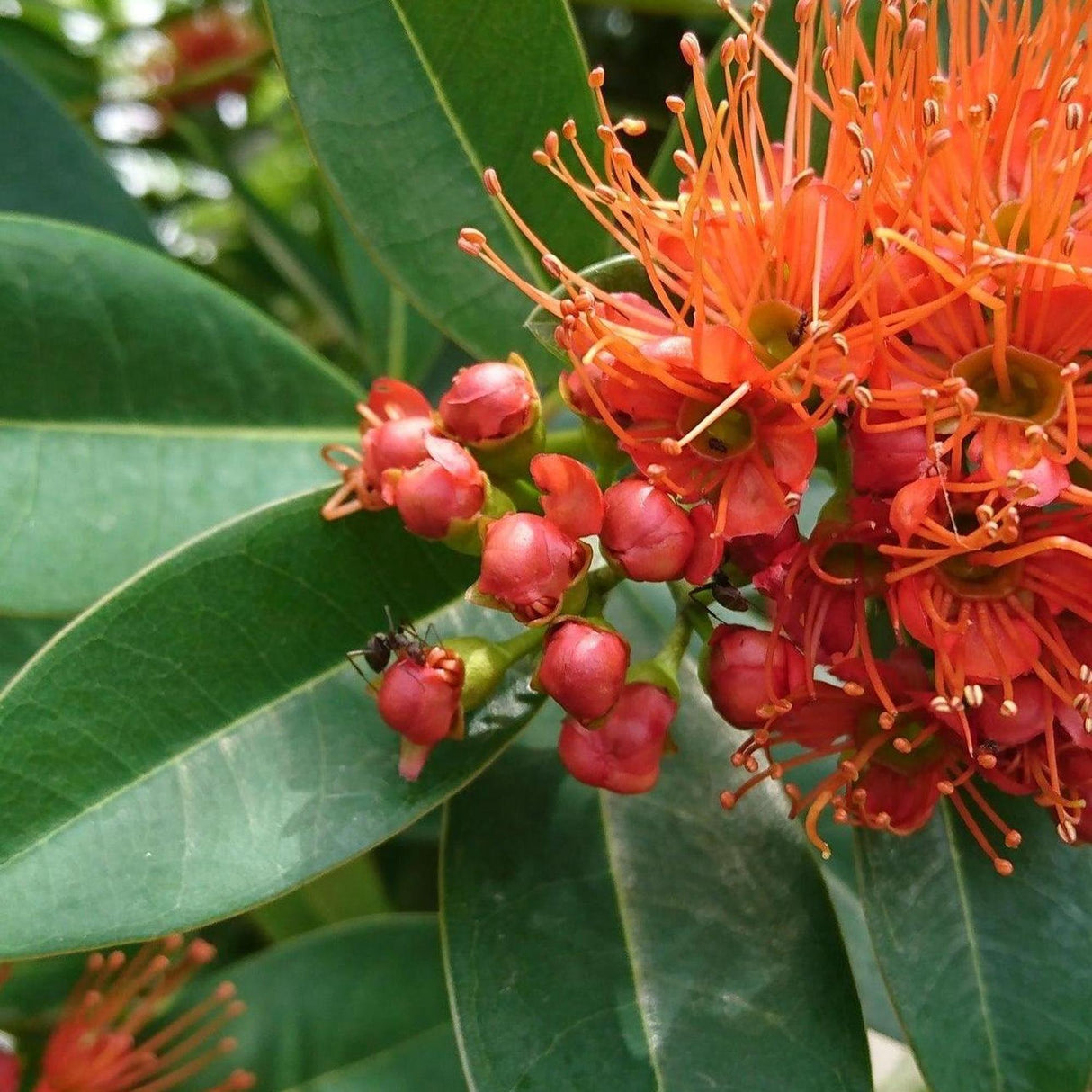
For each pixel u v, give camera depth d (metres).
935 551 0.15
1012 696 0.15
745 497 0.15
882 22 0.15
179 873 0.16
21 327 0.19
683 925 0.17
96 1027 0.22
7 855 0.16
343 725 0.17
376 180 0.18
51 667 0.16
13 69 0.23
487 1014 0.17
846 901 0.23
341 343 0.34
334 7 0.18
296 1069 0.23
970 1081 0.17
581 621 0.16
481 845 0.18
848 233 0.15
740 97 0.16
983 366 0.15
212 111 0.34
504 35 0.18
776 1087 0.17
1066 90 0.15
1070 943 0.17
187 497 0.19
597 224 0.19
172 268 0.20
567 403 0.16
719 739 0.18
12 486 0.19
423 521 0.16
